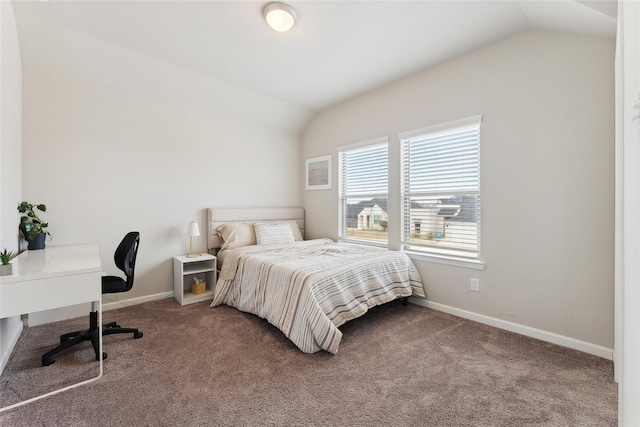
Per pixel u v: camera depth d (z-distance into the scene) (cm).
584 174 216
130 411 154
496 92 261
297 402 163
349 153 412
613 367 196
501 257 260
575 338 222
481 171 272
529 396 168
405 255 322
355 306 252
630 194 98
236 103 386
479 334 248
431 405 160
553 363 201
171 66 308
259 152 436
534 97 239
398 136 341
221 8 221
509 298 256
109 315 291
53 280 167
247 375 188
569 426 145
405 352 218
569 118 222
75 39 255
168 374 188
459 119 285
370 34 252
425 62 298
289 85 355
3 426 143
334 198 428
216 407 158
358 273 267
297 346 221
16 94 237
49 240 278
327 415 153
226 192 402
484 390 173
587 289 216
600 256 210
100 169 306
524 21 232
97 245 283
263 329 258
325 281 237
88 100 298
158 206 344
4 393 168
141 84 317
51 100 278
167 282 351
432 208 314
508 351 219
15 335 228
